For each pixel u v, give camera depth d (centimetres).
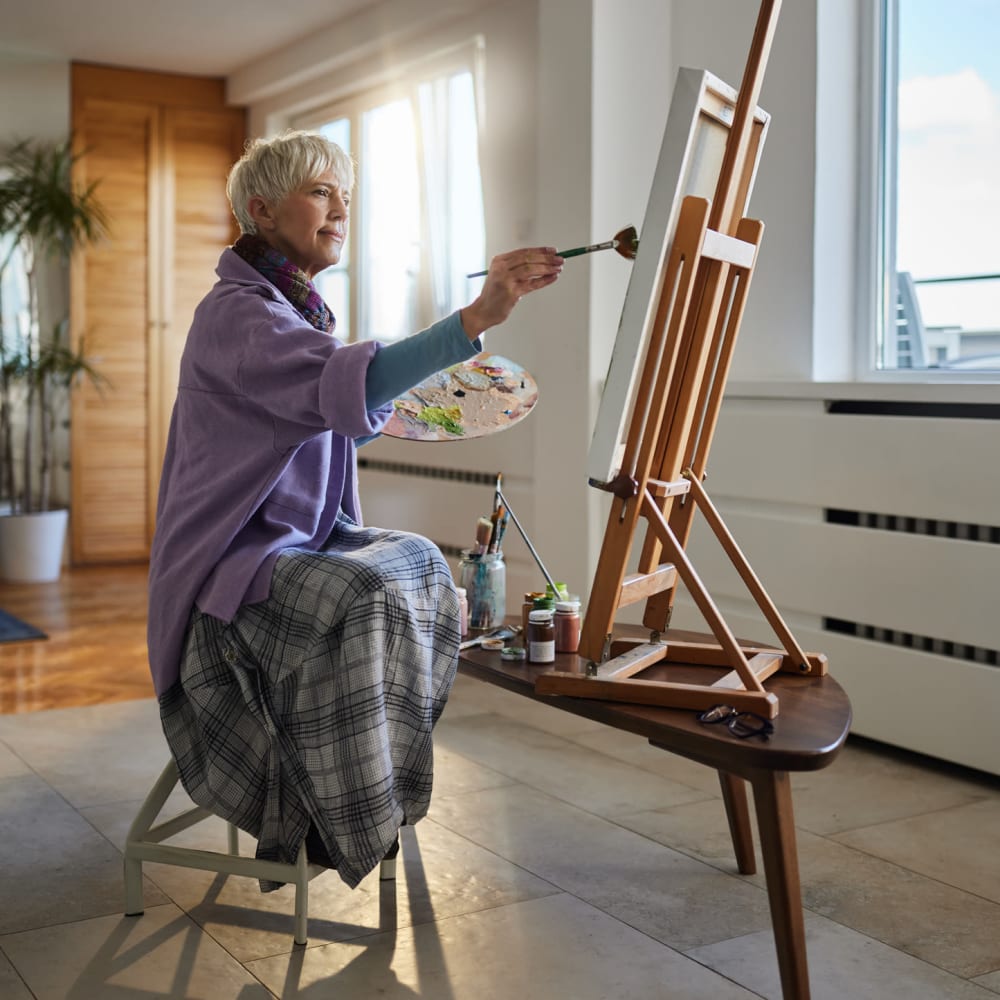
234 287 185
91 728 320
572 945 189
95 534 602
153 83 591
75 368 555
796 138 321
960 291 303
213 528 183
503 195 416
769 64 328
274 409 173
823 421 302
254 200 191
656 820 247
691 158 166
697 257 165
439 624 193
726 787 215
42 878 216
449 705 343
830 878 219
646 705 171
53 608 492
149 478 609
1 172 578
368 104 514
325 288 564
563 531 377
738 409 327
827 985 178
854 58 322
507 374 222
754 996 173
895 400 284
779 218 328
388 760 176
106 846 232
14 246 552
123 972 179
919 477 281
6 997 171
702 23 356
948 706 278
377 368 166
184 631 186
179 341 608
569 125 364
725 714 162
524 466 405
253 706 179
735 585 328
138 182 594
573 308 368
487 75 421
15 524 547
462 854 227
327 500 196
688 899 207
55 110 577
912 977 181
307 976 179
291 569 179
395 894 209
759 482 320
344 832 174
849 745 305
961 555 273
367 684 173
